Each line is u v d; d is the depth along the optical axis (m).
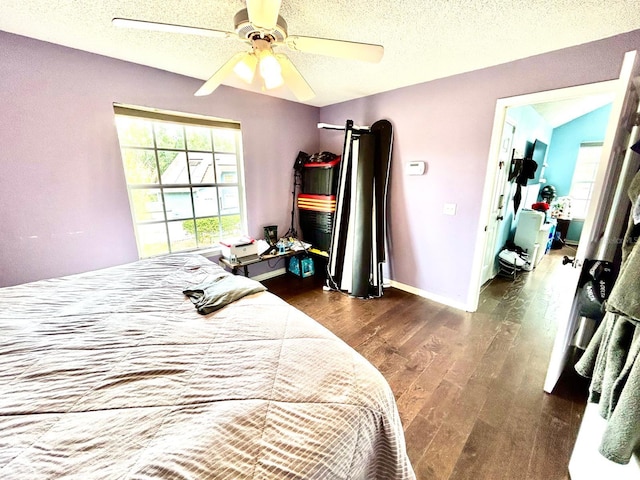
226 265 2.87
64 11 1.51
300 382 0.88
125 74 2.18
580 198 5.27
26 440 0.68
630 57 1.22
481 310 2.72
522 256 3.73
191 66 2.29
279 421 0.75
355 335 2.29
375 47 1.30
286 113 3.32
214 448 0.66
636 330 0.95
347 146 2.96
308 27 1.67
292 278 3.56
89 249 2.22
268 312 1.32
